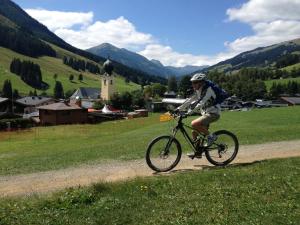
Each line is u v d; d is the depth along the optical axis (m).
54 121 111.12
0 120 92.75
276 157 14.65
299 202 9.02
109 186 10.69
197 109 12.10
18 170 16.69
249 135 23.02
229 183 10.55
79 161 17.30
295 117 56.19
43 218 8.87
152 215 8.75
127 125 91.44
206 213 8.66
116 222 8.52
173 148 12.60
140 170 13.79
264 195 9.54
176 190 10.22
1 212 9.24
